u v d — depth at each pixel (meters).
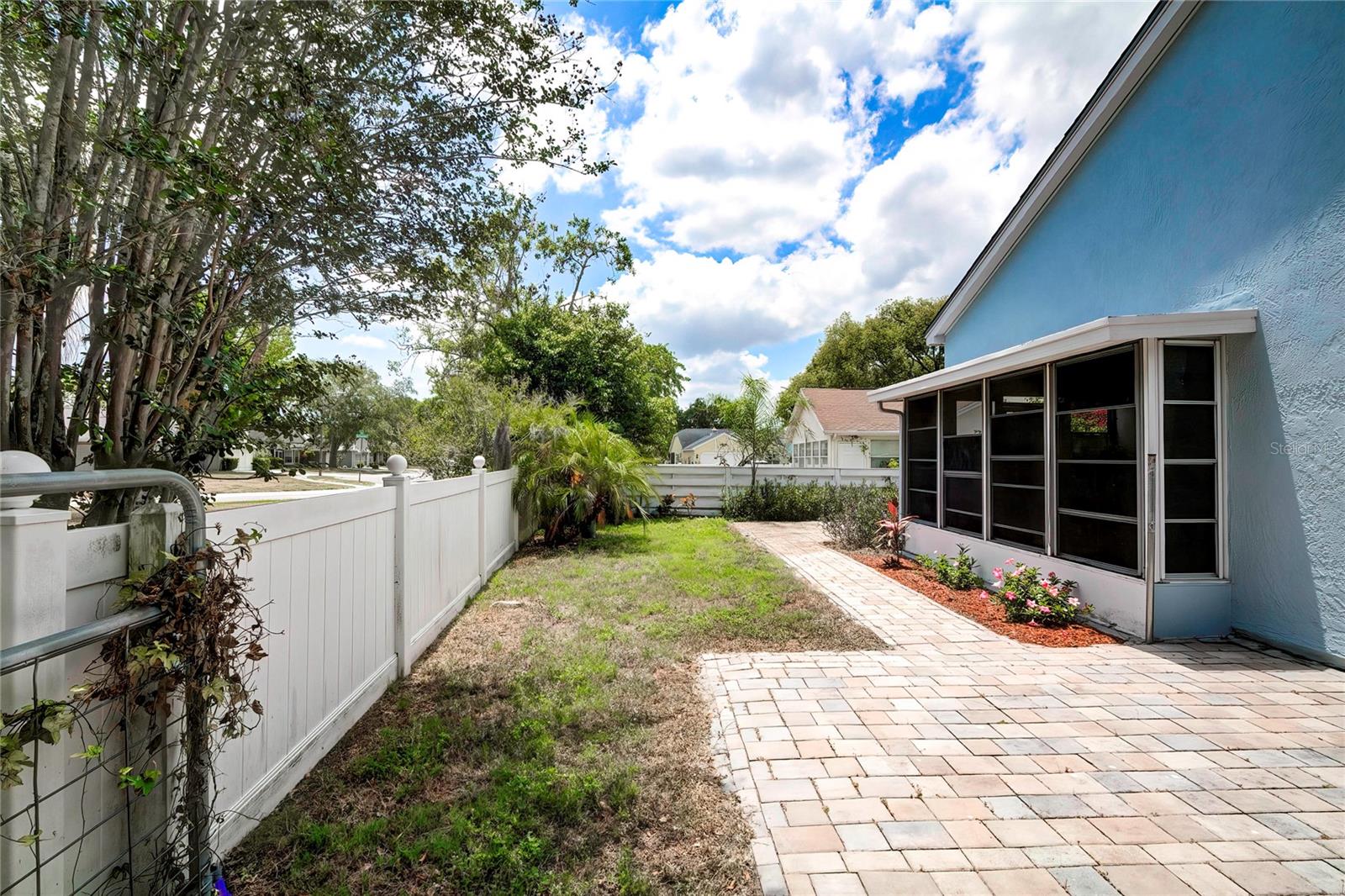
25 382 2.08
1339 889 2.03
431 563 4.68
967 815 2.47
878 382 28.41
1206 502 4.83
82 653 1.57
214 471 2.87
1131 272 5.90
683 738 3.20
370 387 23.94
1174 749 3.02
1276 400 4.45
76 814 1.54
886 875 2.12
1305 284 4.25
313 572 2.84
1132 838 2.32
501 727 3.27
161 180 2.24
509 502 8.41
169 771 1.85
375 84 2.80
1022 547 6.18
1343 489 4.04
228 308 2.70
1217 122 4.94
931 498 8.32
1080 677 4.02
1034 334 7.49
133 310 2.17
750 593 6.34
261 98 2.35
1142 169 5.75
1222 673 4.04
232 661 1.94
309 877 2.11
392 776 2.78
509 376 14.43
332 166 2.47
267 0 2.36
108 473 1.50
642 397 16.88
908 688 3.84
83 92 2.03
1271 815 2.46
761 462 15.24
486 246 3.85
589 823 2.46
